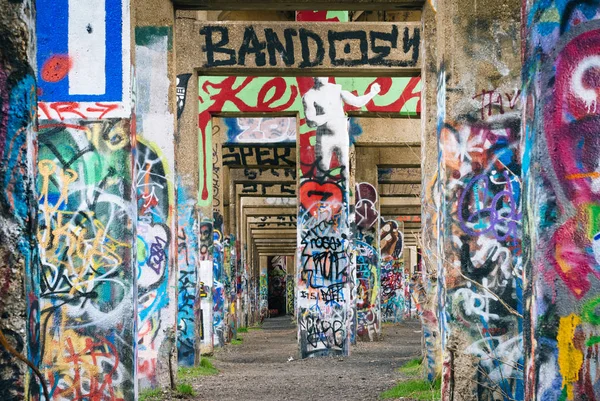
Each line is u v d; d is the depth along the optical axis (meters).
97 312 8.88
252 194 32.53
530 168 6.04
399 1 12.90
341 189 20.03
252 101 20.34
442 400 10.24
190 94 16.62
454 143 10.39
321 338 20.12
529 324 6.04
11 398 5.07
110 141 8.98
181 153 16.75
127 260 8.93
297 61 16.78
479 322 10.12
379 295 26.86
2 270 5.13
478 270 10.22
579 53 5.90
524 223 6.21
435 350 13.08
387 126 23.33
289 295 69.19
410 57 16.83
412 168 28.56
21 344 5.12
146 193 13.09
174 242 13.06
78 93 8.99
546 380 5.79
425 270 13.34
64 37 9.01
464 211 10.30
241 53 16.73
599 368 5.71
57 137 8.98
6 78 5.19
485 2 10.48
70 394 8.82
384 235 40.03
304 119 20.16
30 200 5.26
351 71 16.91
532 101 6.05
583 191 5.81
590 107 5.86
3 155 5.17
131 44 9.09
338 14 20.88
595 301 5.73
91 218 8.95
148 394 12.45
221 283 25.36
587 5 5.91
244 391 13.45
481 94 10.41
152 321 12.88
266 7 13.10
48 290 8.89
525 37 6.24
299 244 20.14
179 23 16.70
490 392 10.02
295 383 14.52
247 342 29.31
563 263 5.79
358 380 14.76
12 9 5.20
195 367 16.94
